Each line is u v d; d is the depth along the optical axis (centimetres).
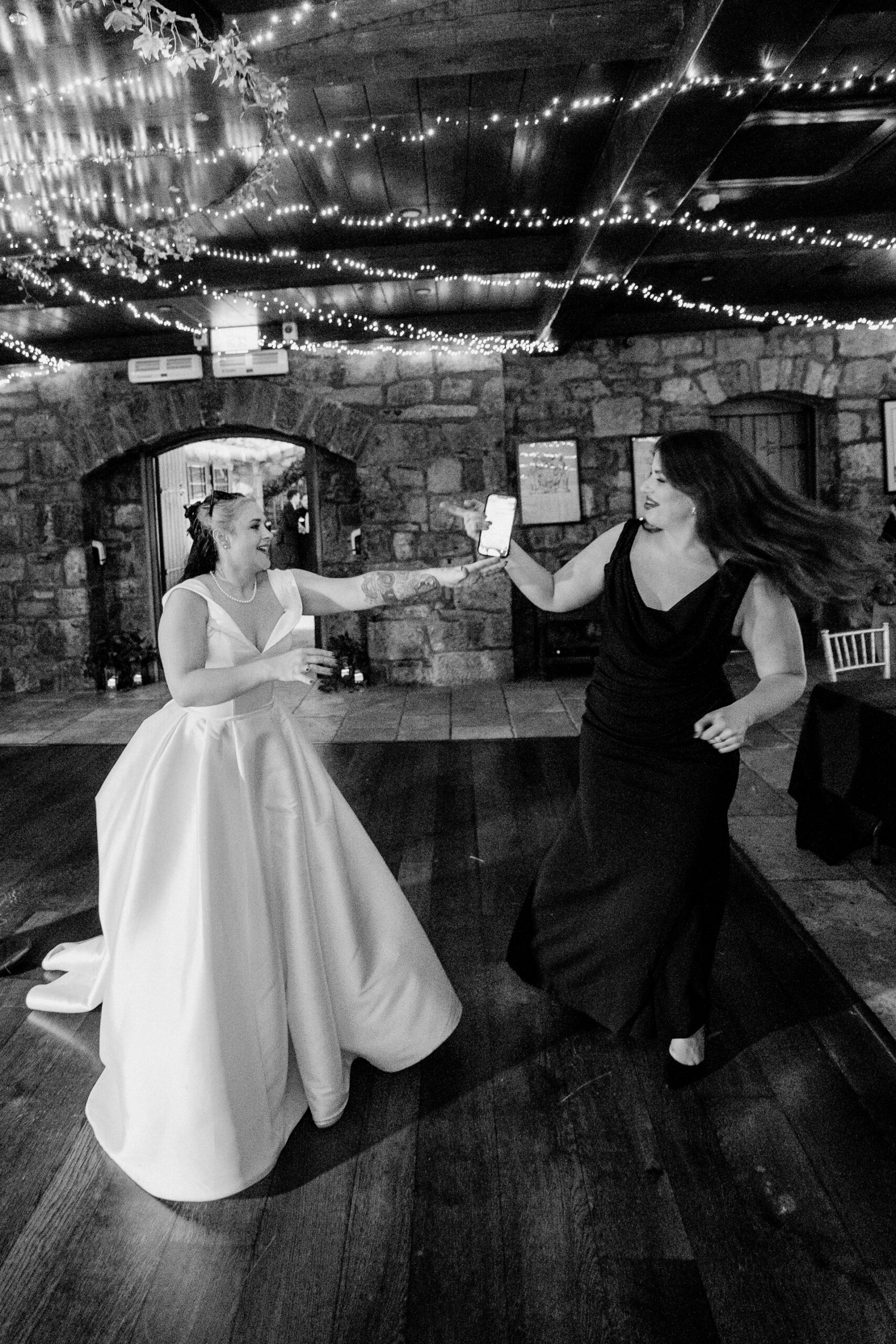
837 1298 166
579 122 392
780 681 202
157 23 264
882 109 368
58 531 809
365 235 538
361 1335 160
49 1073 242
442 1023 239
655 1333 159
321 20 290
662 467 209
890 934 307
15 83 307
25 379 796
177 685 196
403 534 802
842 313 741
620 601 218
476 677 809
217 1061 192
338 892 221
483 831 423
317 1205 191
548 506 816
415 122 388
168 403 793
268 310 677
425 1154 206
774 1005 267
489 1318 163
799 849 386
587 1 281
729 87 300
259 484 1304
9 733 662
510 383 807
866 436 806
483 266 551
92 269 562
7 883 373
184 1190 191
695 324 773
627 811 220
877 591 638
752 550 203
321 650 194
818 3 251
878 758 326
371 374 784
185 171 405
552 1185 196
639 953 223
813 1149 206
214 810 200
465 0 282
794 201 502
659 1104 223
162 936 199
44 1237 184
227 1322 163
